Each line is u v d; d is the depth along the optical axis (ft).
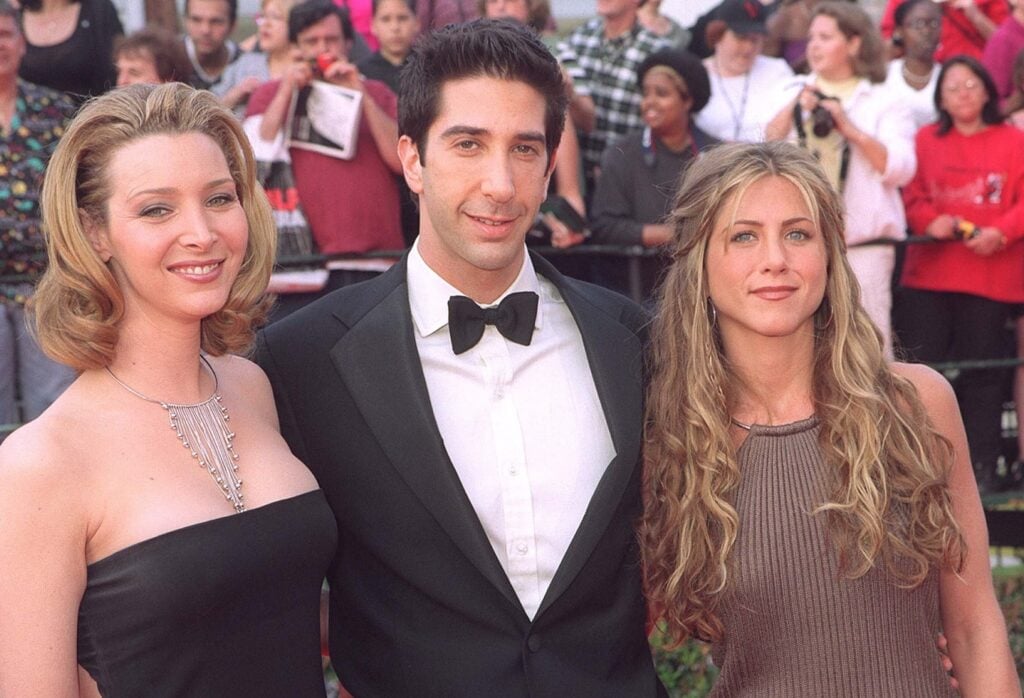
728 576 9.00
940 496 9.00
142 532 7.64
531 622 8.80
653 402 9.61
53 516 7.47
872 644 8.82
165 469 7.93
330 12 15.74
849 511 8.85
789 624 8.91
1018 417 17.62
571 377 9.53
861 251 16.80
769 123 17.15
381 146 15.88
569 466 9.24
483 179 8.79
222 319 8.58
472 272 9.32
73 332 7.84
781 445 9.23
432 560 8.86
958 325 17.43
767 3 20.43
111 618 7.55
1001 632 9.32
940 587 9.52
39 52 16.72
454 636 8.85
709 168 9.34
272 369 9.37
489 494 9.09
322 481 9.14
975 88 16.94
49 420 7.78
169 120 7.93
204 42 17.66
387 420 8.95
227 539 7.83
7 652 7.29
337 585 9.32
